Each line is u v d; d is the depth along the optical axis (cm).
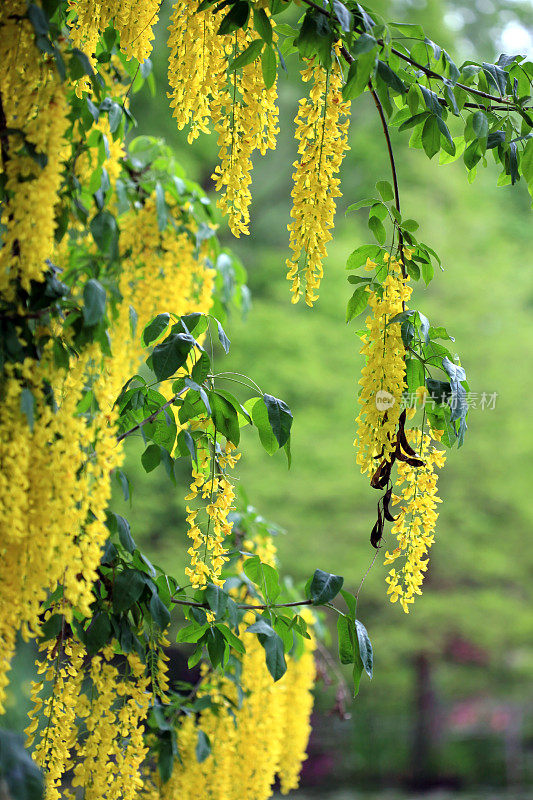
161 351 186
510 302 976
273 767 263
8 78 152
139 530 779
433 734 1042
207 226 292
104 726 187
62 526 143
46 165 143
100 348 157
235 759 260
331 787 1006
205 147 884
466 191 1023
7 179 151
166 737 228
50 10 153
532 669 1057
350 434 882
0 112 152
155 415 194
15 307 149
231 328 889
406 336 180
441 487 937
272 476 861
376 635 932
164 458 196
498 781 1047
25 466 139
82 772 185
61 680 182
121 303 243
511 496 917
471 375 919
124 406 201
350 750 1036
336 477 863
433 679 1053
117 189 273
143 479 784
